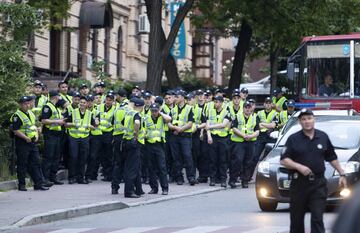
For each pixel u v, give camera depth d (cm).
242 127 5038
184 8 6456
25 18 5109
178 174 5147
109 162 5175
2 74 4794
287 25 7425
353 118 3888
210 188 4928
